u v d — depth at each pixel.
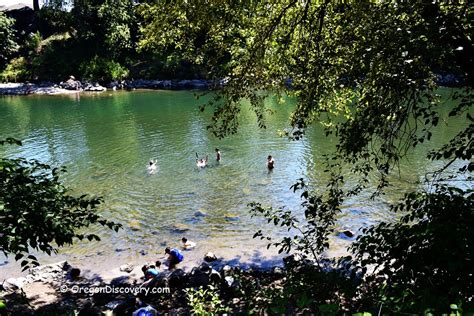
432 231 4.71
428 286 4.13
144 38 11.84
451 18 4.62
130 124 33.91
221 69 10.39
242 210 16.05
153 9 10.41
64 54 65.50
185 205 16.72
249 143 26.42
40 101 48.53
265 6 10.04
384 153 6.02
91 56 65.19
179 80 60.31
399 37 4.95
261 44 9.91
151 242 13.80
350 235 13.20
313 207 6.91
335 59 7.05
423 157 21.11
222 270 10.99
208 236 14.07
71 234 6.25
